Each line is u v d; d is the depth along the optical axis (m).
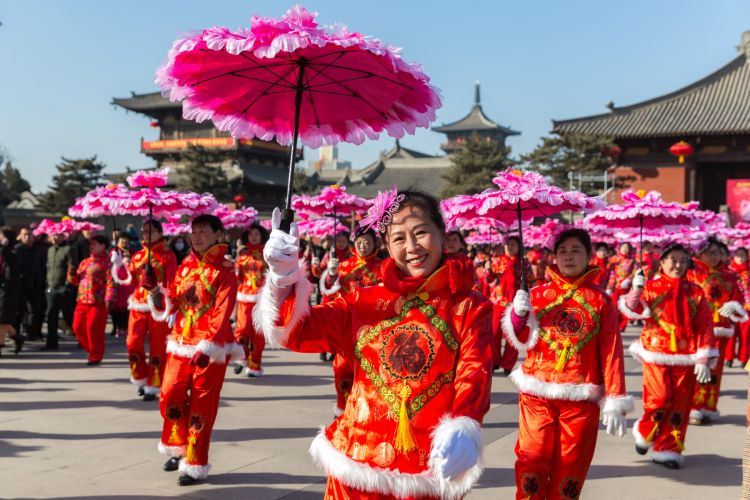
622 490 5.53
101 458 5.93
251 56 2.78
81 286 10.68
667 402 6.16
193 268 5.53
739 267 11.65
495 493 5.31
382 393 2.65
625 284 6.69
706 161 43.38
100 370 10.27
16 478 5.37
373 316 2.75
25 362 10.90
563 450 4.33
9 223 29.89
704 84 47.31
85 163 44.94
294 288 2.60
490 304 2.73
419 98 2.98
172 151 49.44
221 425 7.14
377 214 2.76
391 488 2.50
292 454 6.13
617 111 45.88
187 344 5.44
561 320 4.49
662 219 7.02
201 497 5.03
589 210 5.16
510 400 8.62
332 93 3.08
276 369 10.70
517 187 4.89
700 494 5.45
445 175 47.78
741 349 11.55
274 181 50.16
